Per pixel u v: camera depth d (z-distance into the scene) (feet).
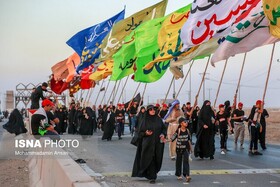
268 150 54.44
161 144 31.42
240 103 57.21
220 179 32.07
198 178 32.81
